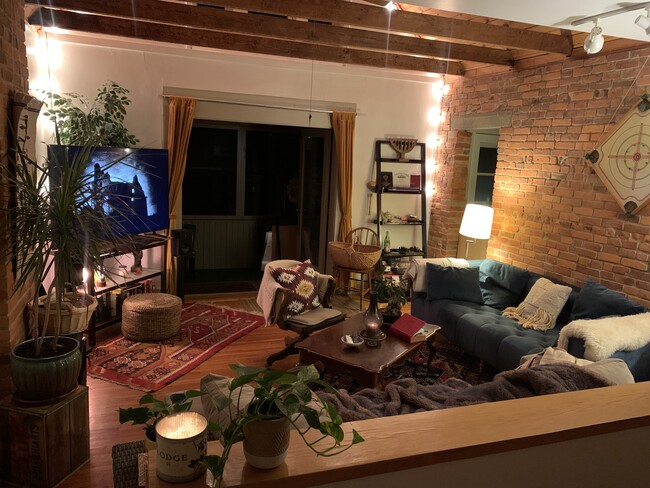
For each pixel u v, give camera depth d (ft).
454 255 19.88
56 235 7.79
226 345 13.66
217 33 15.23
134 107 16.17
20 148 8.41
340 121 18.45
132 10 12.64
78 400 7.88
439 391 7.98
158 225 15.51
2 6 7.82
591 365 7.45
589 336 9.55
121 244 12.57
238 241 23.25
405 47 14.93
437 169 20.18
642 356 10.08
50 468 7.47
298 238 21.30
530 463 4.18
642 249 11.87
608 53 12.73
